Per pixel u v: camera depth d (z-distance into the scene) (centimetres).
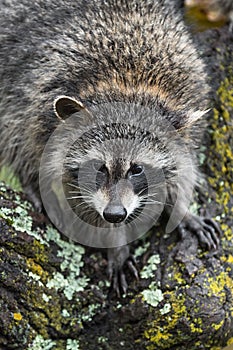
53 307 843
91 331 862
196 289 857
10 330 800
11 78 1001
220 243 913
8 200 885
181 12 1050
